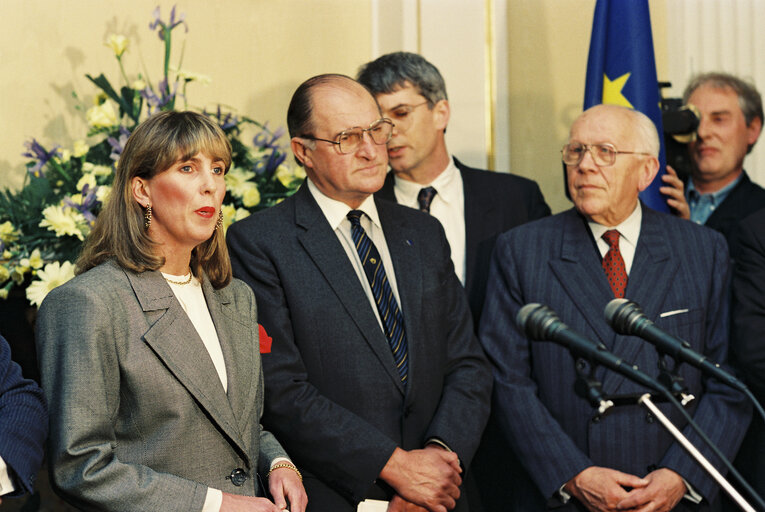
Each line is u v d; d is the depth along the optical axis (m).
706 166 4.00
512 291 2.96
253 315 2.39
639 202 3.09
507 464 3.09
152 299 2.12
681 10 4.78
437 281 2.77
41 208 3.05
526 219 3.44
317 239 2.68
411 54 3.46
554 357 2.83
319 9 4.39
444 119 3.48
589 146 2.92
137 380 2.05
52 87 3.62
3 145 3.50
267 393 2.53
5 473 1.81
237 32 4.12
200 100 3.98
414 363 2.61
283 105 4.26
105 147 3.19
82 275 2.12
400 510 2.45
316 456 2.47
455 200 3.46
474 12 4.48
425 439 2.59
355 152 2.69
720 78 4.07
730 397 2.80
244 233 2.70
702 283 2.87
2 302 2.88
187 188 2.14
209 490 2.04
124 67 3.81
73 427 1.96
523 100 4.55
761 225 3.01
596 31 3.75
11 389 1.94
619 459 2.73
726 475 2.81
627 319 2.18
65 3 3.66
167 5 3.92
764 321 2.89
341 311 2.60
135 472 2.00
